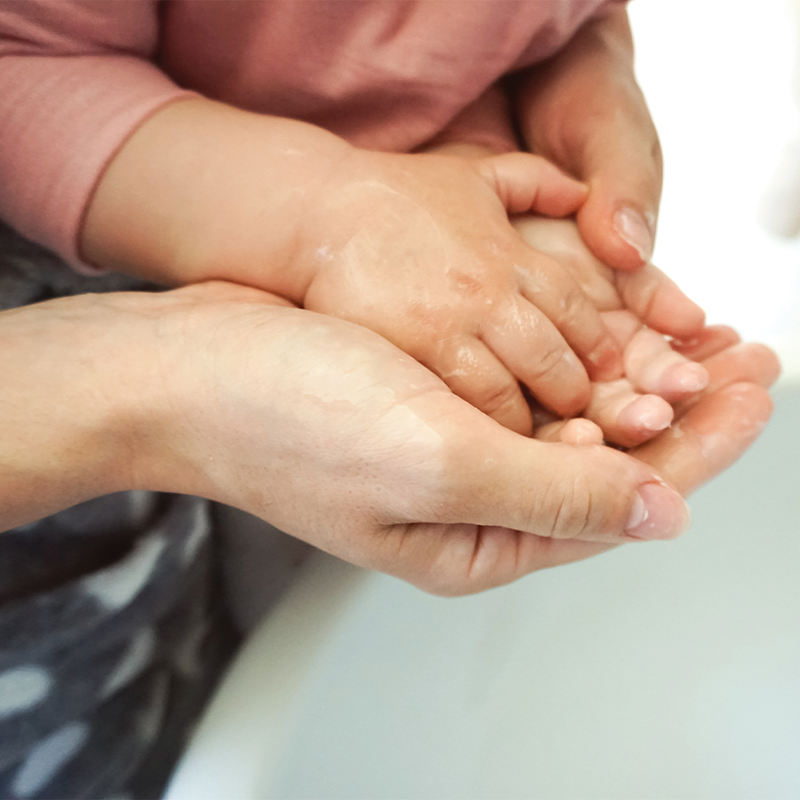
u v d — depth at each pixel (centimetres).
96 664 36
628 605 40
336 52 35
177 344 30
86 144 32
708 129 60
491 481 29
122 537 36
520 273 33
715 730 41
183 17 35
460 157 36
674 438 33
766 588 42
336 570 34
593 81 38
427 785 35
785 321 59
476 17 34
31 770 35
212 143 33
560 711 39
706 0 57
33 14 32
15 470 30
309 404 29
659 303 35
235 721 31
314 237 33
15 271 35
